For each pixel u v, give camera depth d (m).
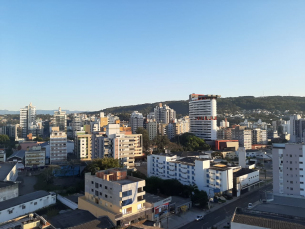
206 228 70.88
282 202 78.88
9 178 108.69
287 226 51.28
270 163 172.00
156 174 121.06
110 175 71.31
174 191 95.50
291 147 90.56
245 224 53.72
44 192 88.31
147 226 60.75
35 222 57.53
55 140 151.88
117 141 142.88
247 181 107.50
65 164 134.00
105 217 63.56
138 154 172.25
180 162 109.94
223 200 94.00
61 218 63.25
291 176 90.19
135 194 66.81
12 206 74.38
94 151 156.38
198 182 100.31
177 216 79.31
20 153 172.62
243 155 133.75
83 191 98.56
